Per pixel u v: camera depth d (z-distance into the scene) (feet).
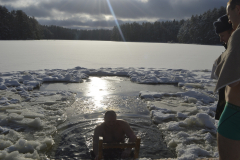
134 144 7.99
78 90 21.27
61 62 43.83
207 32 208.13
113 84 24.39
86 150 9.61
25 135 10.94
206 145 10.27
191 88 22.86
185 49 100.32
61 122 12.86
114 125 9.68
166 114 14.24
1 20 222.89
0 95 18.40
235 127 4.42
